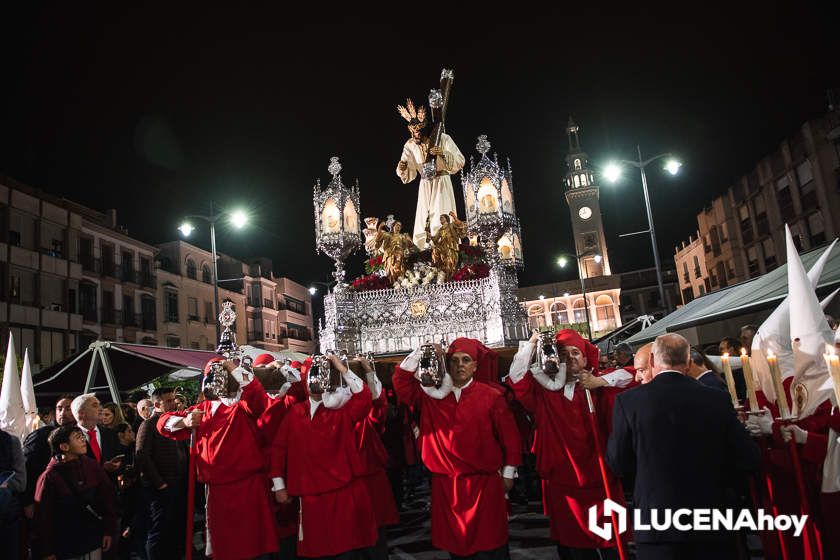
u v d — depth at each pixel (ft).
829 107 110.22
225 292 164.25
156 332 134.31
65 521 18.62
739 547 14.30
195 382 70.18
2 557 19.43
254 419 18.37
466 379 16.78
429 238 32.91
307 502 16.70
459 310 29.40
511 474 16.29
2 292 96.68
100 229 120.98
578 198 233.55
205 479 17.72
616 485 16.16
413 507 32.86
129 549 25.41
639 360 16.65
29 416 28.30
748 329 22.34
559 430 16.47
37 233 104.37
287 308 195.83
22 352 99.04
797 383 15.11
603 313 209.15
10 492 19.24
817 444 13.82
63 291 108.99
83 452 19.40
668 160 69.36
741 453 12.29
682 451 12.17
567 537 16.15
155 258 138.31
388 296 29.84
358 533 16.60
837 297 23.81
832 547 14.15
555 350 16.22
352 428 17.46
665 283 216.33
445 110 36.60
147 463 22.99
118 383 47.32
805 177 116.57
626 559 15.40
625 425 13.00
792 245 15.51
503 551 15.76
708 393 12.67
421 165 37.40
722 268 158.20
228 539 17.16
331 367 17.21
